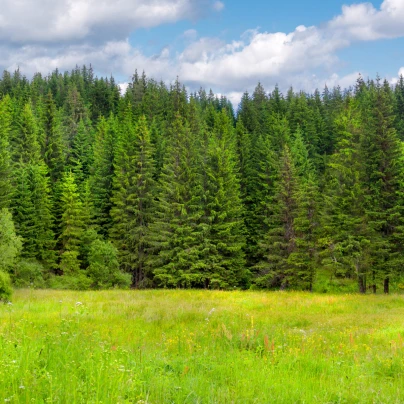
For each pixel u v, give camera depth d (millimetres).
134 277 48906
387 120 39875
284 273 43062
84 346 7051
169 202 47469
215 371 7207
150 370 6516
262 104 104125
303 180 52781
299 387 6355
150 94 104125
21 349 5840
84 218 51781
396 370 8383
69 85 131125
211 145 52219
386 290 37625
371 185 38281
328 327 15062
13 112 81312
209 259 43281
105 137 67875
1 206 44844
